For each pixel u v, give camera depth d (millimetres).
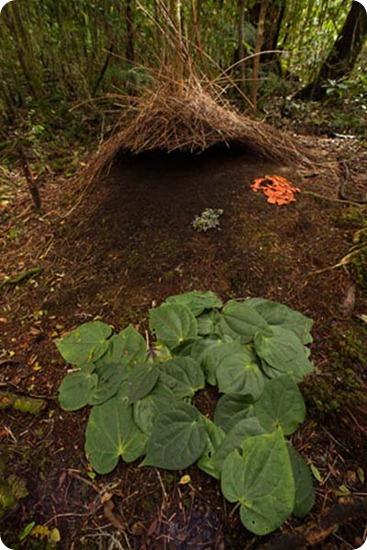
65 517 780
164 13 1349
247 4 2309
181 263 1194
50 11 2309
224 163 1441
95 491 800
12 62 2395
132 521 761
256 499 705
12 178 1905
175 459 778
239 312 1006
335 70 2979
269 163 1480
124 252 1267
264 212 1278
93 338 1017
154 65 1782
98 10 2119
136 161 1462
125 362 948
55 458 853
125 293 1167
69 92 2631
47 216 1567
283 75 3053
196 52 1521
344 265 1149
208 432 812
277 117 2484
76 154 2080
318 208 1333
